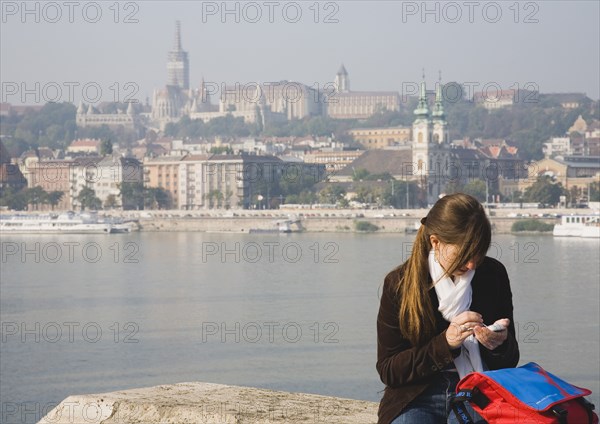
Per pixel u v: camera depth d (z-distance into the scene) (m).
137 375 79.81
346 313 119.31
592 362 81.44
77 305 135.00
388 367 11.09
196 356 88.06
